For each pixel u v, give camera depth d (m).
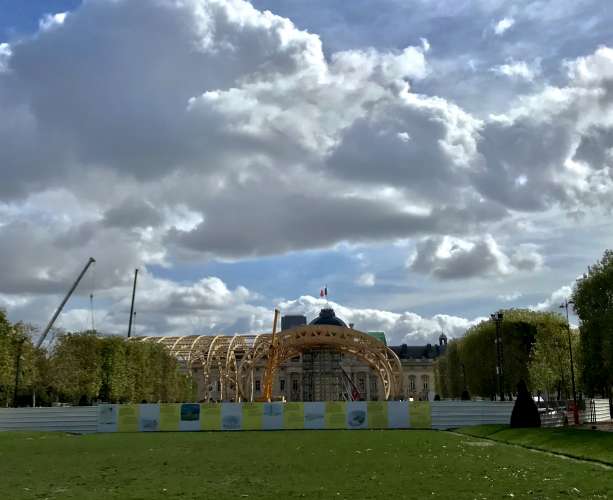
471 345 126.00
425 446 60.19
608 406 111.06
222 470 44.34
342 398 177.62
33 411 91.06
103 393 125.12
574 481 35.75
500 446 59.97
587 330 83.06
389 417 89.56
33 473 44.38
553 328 119.69
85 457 54.72
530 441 60.84
